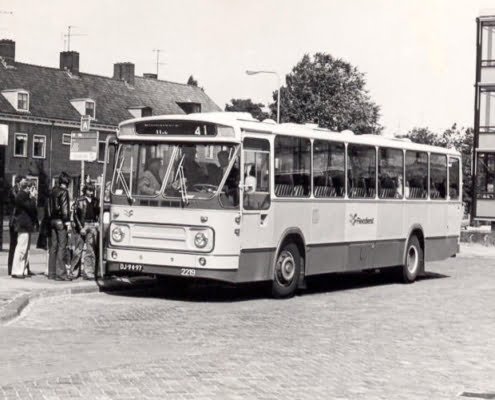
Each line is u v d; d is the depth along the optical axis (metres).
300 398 8.05
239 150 15.40
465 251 35.28
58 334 11.57
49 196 17.39
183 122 15.71
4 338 11.10
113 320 13.08
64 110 73.44
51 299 15.25
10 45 72.06
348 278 22.66
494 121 45.66
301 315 14.44
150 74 90.44
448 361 10.40
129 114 79.75
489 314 15.14
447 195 23.19
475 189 46.09
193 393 8.06
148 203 15.84
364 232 19.38
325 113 87.56
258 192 15.85
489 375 9.57
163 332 12.04
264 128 16.06
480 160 46.00
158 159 15.91
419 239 21.88
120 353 10.21
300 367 9.66
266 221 16.09
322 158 17.84
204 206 15.34
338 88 89.12
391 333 12.63
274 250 16.39
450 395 8.41
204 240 15.32
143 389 8.16
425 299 17.45
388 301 16.95
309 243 17.42
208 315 14.07
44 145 71.38
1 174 24.22
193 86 91.38
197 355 10.22
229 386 8.45
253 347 10.97
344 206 18.58
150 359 9.84
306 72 89.44
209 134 15.50
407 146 21.20
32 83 72.81
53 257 17.31
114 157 16.38
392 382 9.00
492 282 21.80
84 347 10.58
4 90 69.56
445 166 23.16
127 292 17.05
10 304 13.48
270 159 16.17
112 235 16.23
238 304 15.80
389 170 20.42
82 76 78.25
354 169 19.02
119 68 83.06
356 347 11.26
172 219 15.59
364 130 89.56
